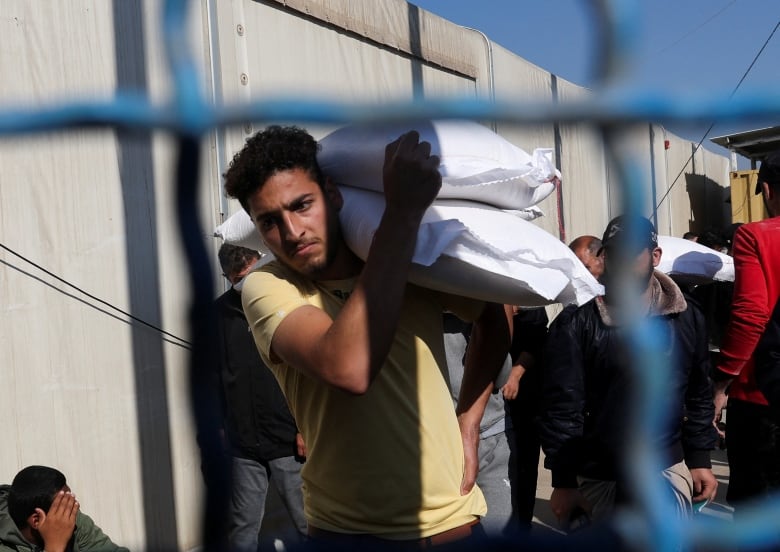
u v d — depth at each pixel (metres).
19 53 3.25
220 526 1.11
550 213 6.73
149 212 3.77
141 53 3.70
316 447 1.59
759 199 10.99
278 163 1.46
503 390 3.22
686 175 10.95
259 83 4.04
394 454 1.54
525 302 1.64
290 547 1.50
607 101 0.83
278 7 4.19
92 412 3.55
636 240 0.89
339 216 1.57
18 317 3.29
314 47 4.45
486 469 3.04
